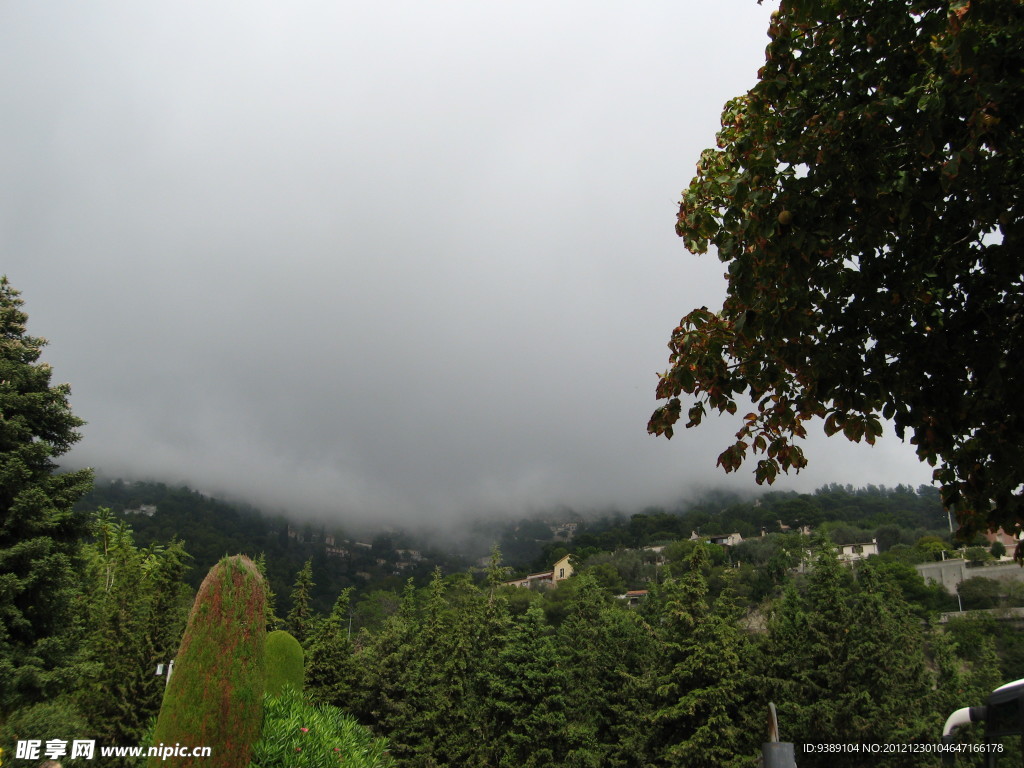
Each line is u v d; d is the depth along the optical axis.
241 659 10.34
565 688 31.89
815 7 5.28
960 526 5.18
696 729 29.00
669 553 119.31
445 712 32.53
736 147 6.19
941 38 5.06
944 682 32.19
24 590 19.78
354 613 80.69
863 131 4.98
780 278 5.26
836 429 5.52
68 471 23.33
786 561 68.38
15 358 22.67
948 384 4.79
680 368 6.08
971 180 4.74
